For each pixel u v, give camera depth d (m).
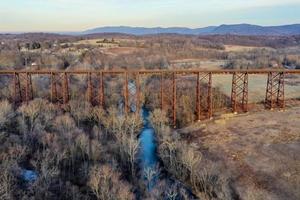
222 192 33.94
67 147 39.06
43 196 30.89
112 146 43.75
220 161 41.59
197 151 44.41
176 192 34.94
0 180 29.50
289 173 37.31
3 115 43.22
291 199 33.25
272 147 43.69
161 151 43.56
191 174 37.97
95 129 46.81
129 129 50.12
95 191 32.41
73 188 32.69
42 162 34.41
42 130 42.59
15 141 38.12
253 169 38.97
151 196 33.22
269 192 34.75
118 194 30.59
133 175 39.03
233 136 48.38
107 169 33.72
